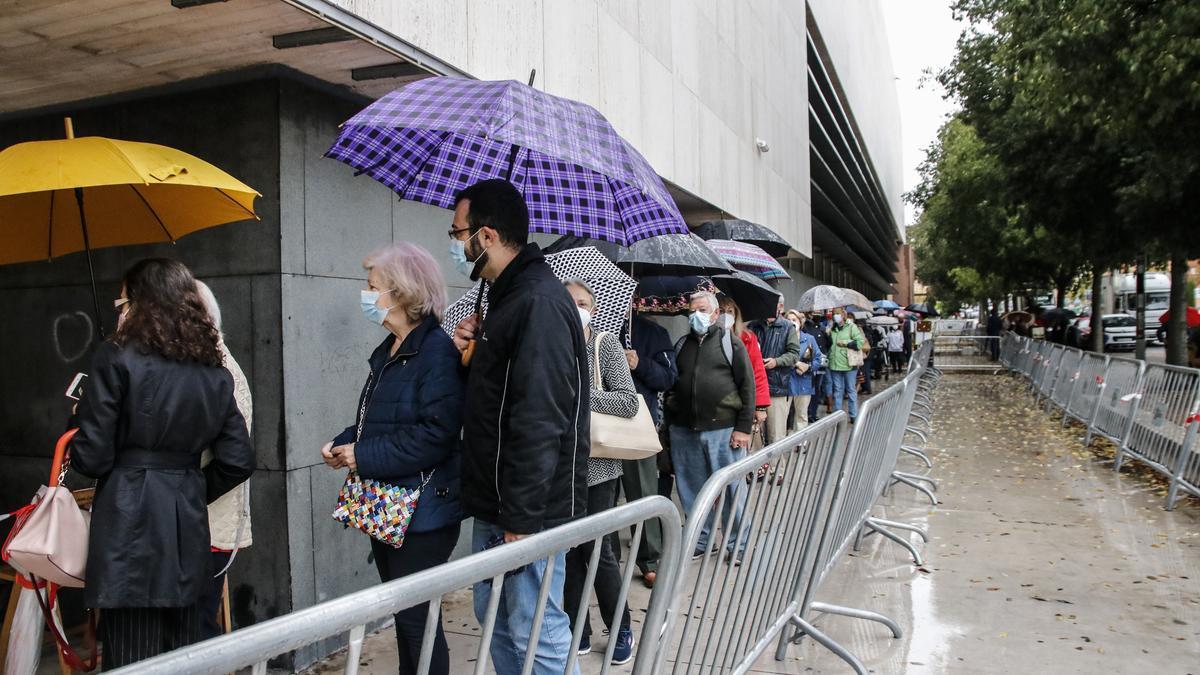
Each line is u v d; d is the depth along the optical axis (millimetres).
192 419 2779
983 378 25875
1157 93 10109
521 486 2551
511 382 2660
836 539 4555
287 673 3971
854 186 39531
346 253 4750
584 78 7012
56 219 3809
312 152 4508
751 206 13852
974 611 4930
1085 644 4402
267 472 4289
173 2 3428
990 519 7230
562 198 4395
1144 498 7926
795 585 4027
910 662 4211
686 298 6387
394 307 3162
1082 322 36125
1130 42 10367
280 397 4254
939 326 57969
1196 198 13352
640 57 8570
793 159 18734
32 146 3168
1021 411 16109
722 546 2814
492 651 2770
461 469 2820
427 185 4195
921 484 8727
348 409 4695
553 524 2650
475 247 2773
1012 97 19172
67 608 4562
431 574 1364
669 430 5984
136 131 4582
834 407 13664
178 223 3938
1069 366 14258
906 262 96812
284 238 4285
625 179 3234
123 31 3715
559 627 2730
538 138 3053
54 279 4793
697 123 10656
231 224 4355
